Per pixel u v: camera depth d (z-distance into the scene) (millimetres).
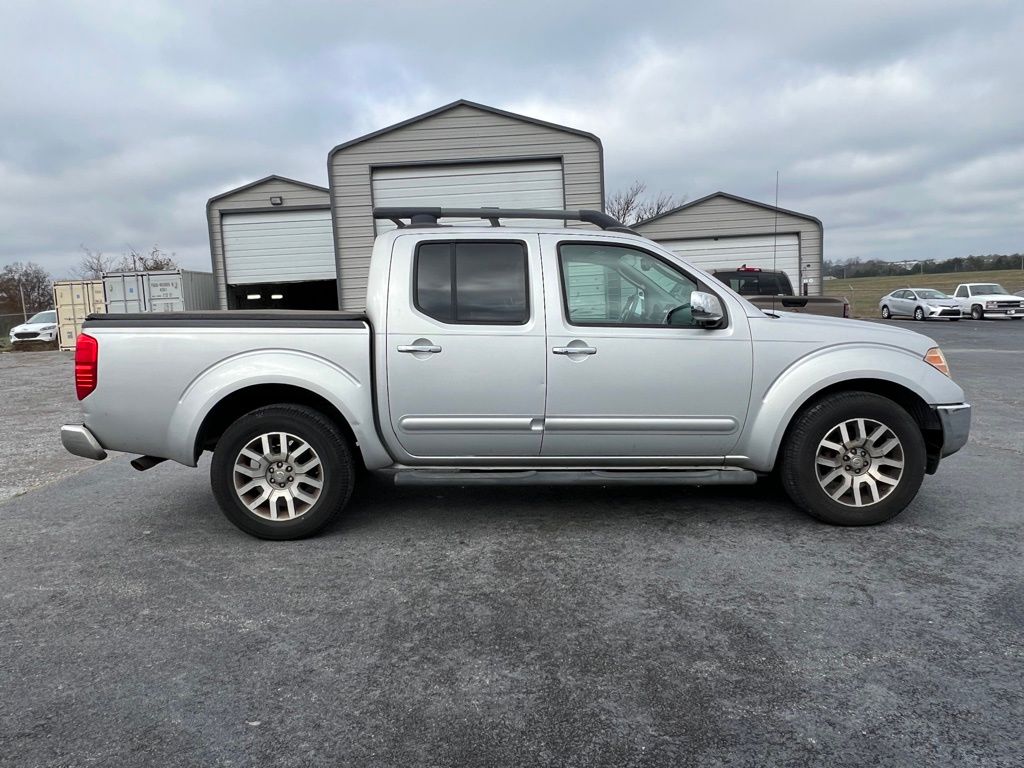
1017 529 4195
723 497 4945
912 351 4285
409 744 2287
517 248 4227
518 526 4383
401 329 4129
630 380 4137
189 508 4938
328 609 3266
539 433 4180
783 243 22562
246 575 3686
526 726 2375
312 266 20672
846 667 2697
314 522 4145
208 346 4078
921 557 3770
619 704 2488
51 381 14117
